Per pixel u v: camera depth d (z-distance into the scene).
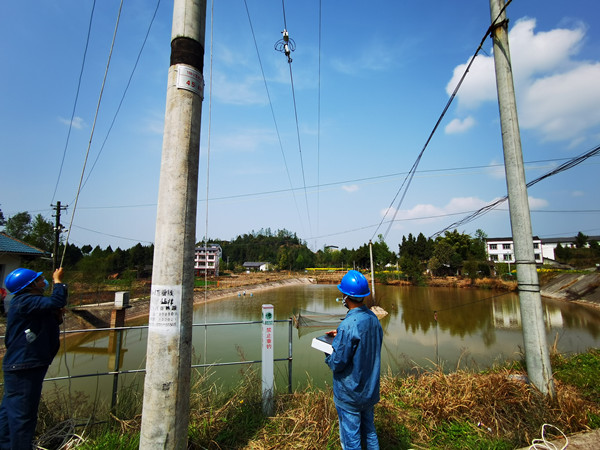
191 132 2.50
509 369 5.03
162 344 2.23
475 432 3.11
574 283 27.39
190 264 2.41
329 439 2.82
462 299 27.78
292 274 67.56
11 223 35.75
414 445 2.91
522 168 4.21
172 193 2.39
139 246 52.66
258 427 3.09
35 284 2.74
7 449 2.45
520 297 4.08
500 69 4.44
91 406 3.84
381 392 4.07
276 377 7.72
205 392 3.97
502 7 4.35
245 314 22.19
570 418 3.14
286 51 7.43
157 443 2.14
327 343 2.52
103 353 11.70
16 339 2.50
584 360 5.29
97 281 24.70
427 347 12.62
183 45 2.55
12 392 2.44
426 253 49.94
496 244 60.09
